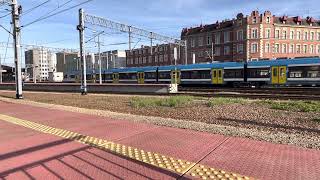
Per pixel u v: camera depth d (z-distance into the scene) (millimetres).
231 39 78750
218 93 27047
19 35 26656
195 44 87312
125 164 6430
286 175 5547
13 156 7258
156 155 6961
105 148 7707
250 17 74812
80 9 30281
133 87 32281
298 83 33469
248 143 7875
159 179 5574
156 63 98438
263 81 36094
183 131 9578
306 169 5840
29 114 14547
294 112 14180
